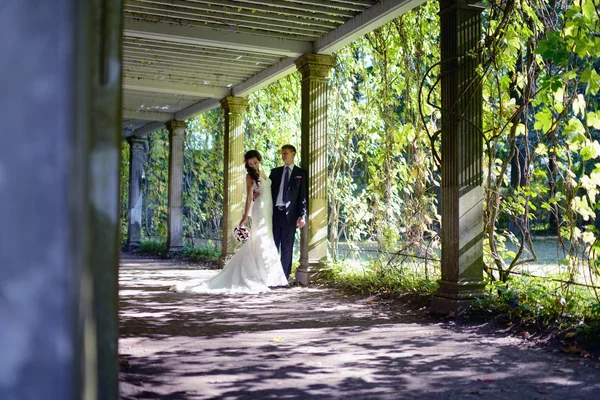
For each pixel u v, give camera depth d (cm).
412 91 718
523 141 600
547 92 515
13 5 57
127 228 1727
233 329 484
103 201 127
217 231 1345
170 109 1368
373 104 828
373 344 425
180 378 323
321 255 820
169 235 1422
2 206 56
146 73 1014
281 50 802
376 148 824
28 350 56
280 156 1070
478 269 543
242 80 1056
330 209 913
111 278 129
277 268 779
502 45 553
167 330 476
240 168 1118
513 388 312
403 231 727
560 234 520
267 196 788
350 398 291
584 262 482
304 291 739
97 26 129
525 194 549
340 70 902
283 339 442
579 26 442
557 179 538
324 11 692
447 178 552
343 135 902
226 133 1112
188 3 690
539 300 492
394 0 639
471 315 522
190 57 905
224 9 702
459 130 544
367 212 821
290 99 1027
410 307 594
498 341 436
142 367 347
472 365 364
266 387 309
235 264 766
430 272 682
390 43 764
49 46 57
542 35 567
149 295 707
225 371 342
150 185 1673
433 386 315
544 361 375
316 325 504
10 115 56
